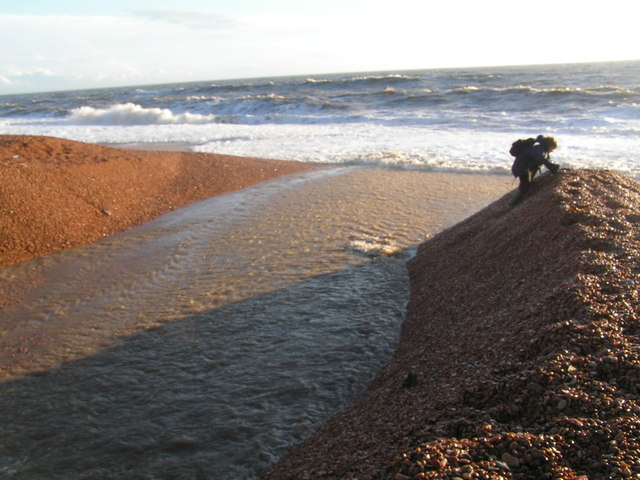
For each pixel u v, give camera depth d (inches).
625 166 435.2
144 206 382.0
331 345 178.5
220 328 195.5
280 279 241.0
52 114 1362.0
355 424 127.4
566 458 85.3
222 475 119.8
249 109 1182.3
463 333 155.4
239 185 449.7
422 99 1077.8
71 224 324.5
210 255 280.2
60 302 228.4
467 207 349.7
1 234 291.0
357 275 241.1
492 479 81.0
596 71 2030.0
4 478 122.3
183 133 826.8
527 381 106.5
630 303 129.3
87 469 124.5
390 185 424.5
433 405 115.0
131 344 186.7
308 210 359.6
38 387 161.8
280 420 139.3
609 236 172.4
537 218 206.5
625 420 90.2
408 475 86.2
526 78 1610.5
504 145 577.6
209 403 148.8
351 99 1173.7
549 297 141.0
